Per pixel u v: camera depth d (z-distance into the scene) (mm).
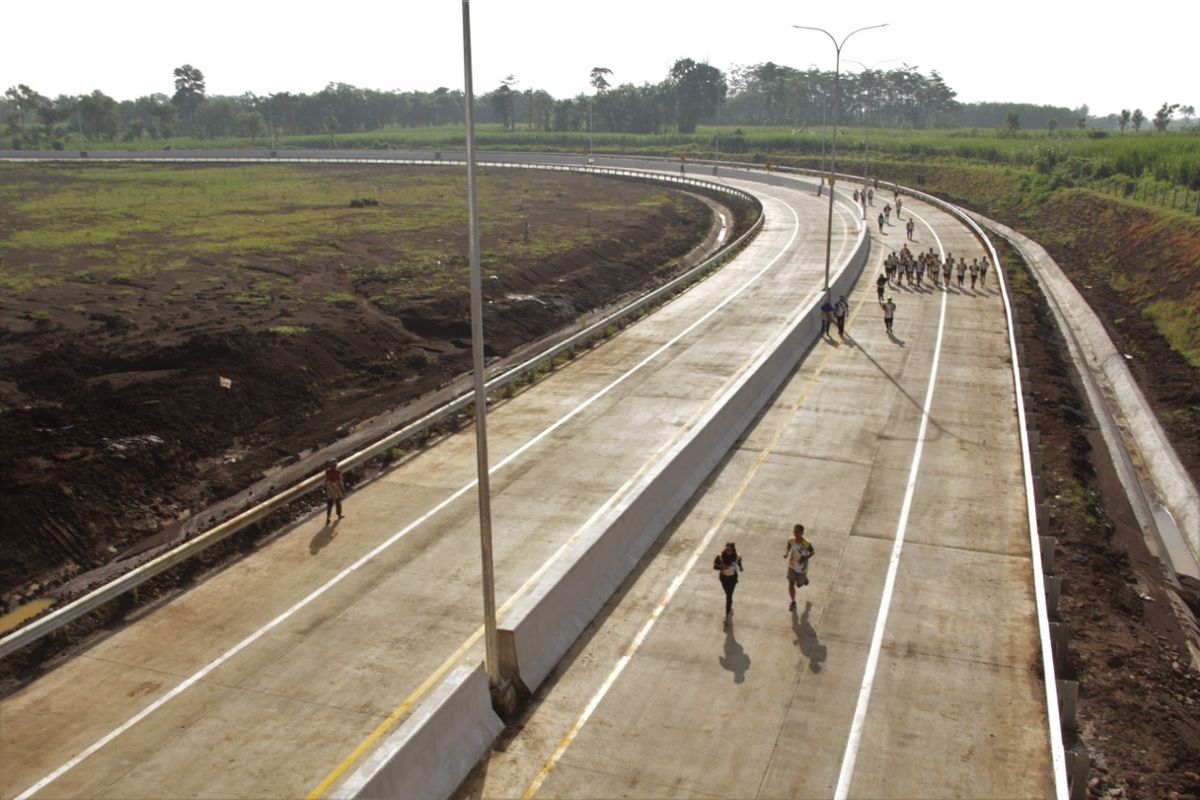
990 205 82562
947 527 21797
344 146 159250
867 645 16766
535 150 146000
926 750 13844
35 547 21641
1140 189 67688
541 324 44594
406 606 18594
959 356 36250
